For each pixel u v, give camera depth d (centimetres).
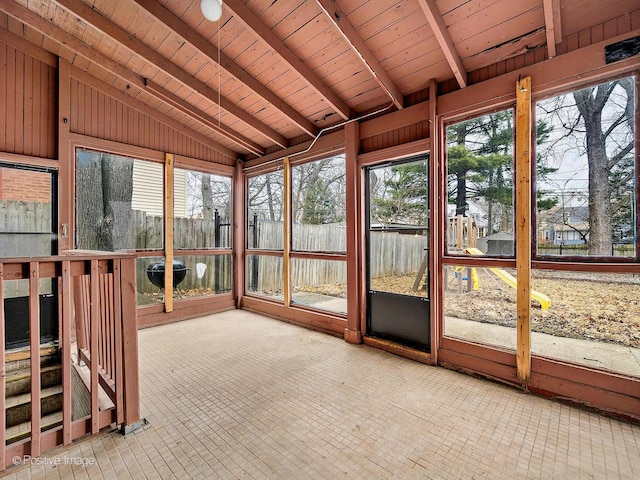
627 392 210
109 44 320
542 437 191
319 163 434
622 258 220
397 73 298
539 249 252
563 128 243
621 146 220
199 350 340
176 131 457
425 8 220
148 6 258
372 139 357
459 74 272
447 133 305
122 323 199
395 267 346
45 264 175
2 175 318
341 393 246
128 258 204
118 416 196
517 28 236
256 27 260
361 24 253
